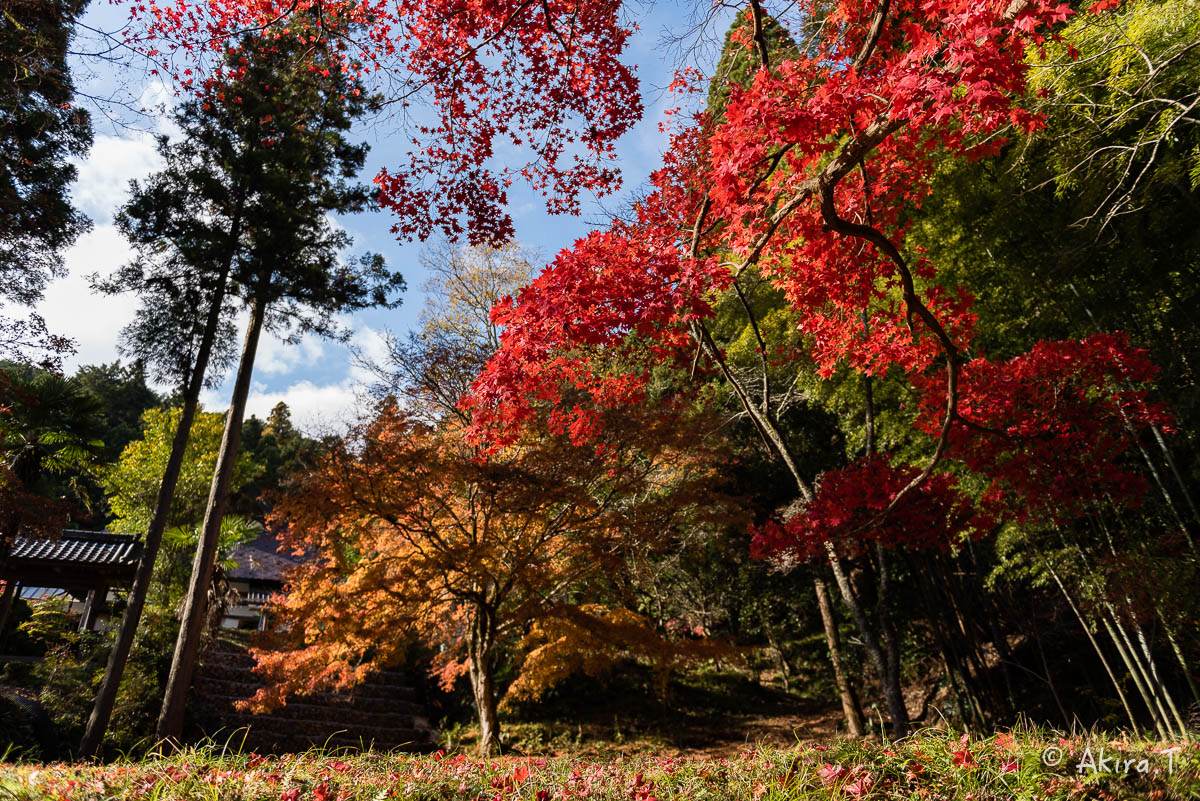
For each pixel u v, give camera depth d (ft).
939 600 33.94
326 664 33.14
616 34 15.78
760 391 37.73
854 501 16.98
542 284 11.59
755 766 11.46
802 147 10.63
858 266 15.17
